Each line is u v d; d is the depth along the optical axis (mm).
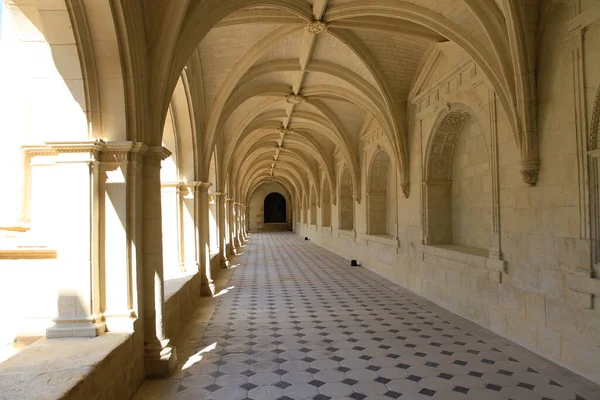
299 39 9086
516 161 6027
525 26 5414
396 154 10469
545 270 5453
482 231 8133
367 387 4508
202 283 9555
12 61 4168
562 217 5148
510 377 4781
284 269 14195
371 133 13516
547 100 5387
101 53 4059
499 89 6133
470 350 5746
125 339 3971
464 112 8055
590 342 4715
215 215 13938
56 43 3934
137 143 4234
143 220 4672
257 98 12836
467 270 7441
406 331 6691
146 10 4500
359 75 10211
